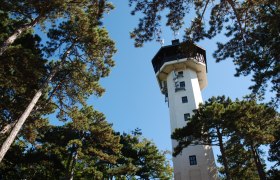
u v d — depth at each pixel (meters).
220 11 16.53
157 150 32.78
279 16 14.18
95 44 20.12
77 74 20.23
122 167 26.77
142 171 31.22
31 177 25.38
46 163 25.66
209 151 36.28
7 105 18.92
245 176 33.59
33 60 17.70
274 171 26.59
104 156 26.70
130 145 33.25
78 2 20.44
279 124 25.91
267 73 15.56
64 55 19.98
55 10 19.84
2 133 15.97
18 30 17.55
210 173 34.00
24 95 19.25
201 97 43.50
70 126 27.31
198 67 46.78
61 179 26.70
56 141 27.62
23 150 25.47
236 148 28.86
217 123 25.61
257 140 24.81
